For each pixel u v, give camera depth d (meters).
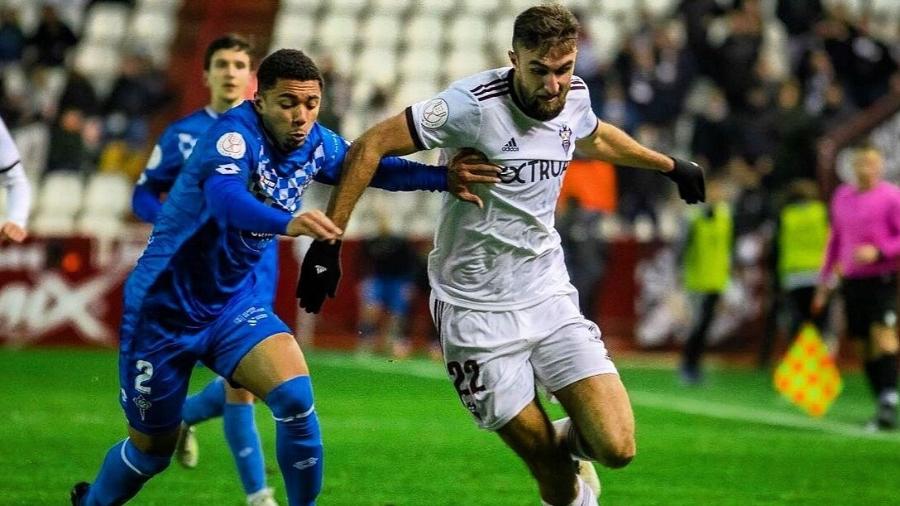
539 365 17.53
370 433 31.59
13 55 71.00
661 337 56.88
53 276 56.75
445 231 17.64
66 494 22.89
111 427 31.83
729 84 61.50
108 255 57.06
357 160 16.78
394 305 56.53
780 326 55.88
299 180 17.08
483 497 23.20
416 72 73.56
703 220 46.94
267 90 16.36
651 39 65.38
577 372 17.20
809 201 44.44
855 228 35.34
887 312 35.25
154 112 67.75
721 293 46.94
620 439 16.70
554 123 17.14
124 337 17.38
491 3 77.31
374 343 58.06
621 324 56.88
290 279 58.34
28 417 33.53
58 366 48.25
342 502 22.64
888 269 35.28
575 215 51.78
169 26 78.06
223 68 22.53
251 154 16.44
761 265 55.75
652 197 59.75
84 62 74.94
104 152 66.19
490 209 17.23
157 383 17.20
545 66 16.20
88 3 78.00
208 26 77.56
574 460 18.61
